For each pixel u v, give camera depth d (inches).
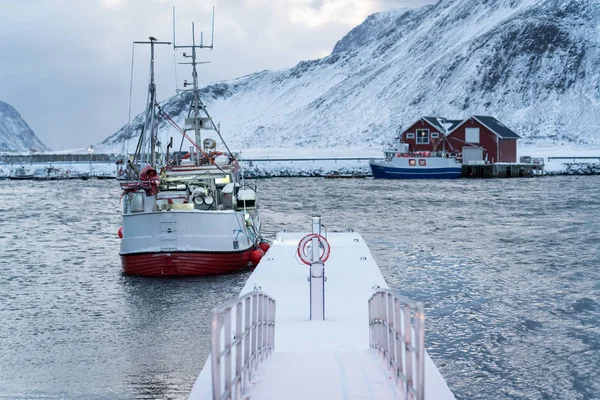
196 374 693.9
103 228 1924.2
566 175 5236.2
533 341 792.9
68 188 4160.9
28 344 800.9
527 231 1733.5
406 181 4453.7
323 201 2790.4
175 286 1070.4
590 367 710.5
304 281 944.3
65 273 1218.0
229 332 402.9
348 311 773.3
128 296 1019.9
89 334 838.5
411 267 1238.9
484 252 1401.3
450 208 2415.1
